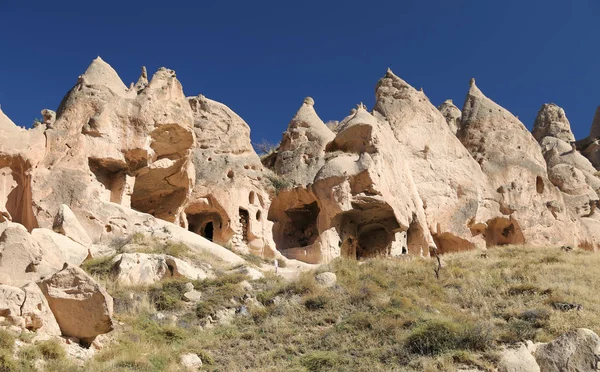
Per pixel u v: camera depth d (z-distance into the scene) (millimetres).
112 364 13961
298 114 38406
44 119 26656
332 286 20547
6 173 24547
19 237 15070
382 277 22312
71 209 24328
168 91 28203
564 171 51875
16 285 14664
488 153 44656
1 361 12344
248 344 16766
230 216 31391
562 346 14930
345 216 32750
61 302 14320
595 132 72562
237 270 22734
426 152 40562
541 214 42688
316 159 34969
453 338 15953
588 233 45750
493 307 19906
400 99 42594
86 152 25688
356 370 15039
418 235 35562
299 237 34375
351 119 36625
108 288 19266
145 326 16859
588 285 22719
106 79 27922
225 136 34094
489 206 41219
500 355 15133
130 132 26812
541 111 73312
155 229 25062
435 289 21344
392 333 16922
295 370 14906
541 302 19953
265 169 34875
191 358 15344
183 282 19828
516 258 28625
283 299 19656
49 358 13312
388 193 32562
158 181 29266
